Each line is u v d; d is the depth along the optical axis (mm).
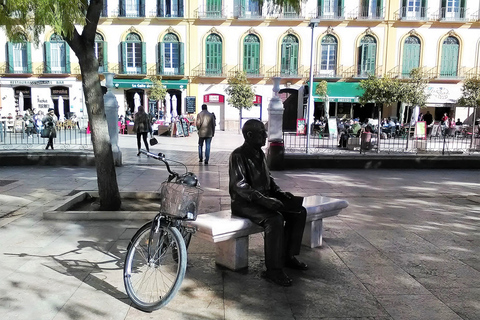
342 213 6320
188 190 3195
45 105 33969
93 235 5012
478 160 11383
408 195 7766
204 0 32656
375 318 3123
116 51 33406
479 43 32125
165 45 33312
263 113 33688
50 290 3510
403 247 4762
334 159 11234
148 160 12453
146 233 3377
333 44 32781
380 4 31984
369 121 27062
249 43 33062
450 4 32031
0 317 3064
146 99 34031
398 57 32625
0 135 17734
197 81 33562
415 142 16891
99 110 5871
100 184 6039
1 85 33594
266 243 3719
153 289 3486
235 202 3949
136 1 32875
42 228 5277
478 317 3154
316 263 4234
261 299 3408
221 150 16094
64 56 33281
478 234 5305
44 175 9547
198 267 4090
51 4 3754
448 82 32344
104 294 3449
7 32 4797
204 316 3121
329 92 31891
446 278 3891
